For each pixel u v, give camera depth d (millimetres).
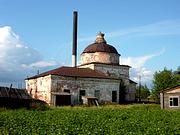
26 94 50844
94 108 49344
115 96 65750
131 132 19672
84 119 29297
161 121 27922
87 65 70250
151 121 27641
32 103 51500
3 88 49062
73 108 49094
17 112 37438
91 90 62750
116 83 65938
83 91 62031
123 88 70750
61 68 63719
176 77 74750
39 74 65062
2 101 46906
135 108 50906
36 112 37812
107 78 64750
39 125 23469
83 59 72938
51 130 20234
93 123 25391
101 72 68562
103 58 70562
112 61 71250
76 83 61344
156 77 75438
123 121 27656
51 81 58875
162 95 53500
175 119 30031
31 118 29438
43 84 61250
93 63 68438
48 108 47969
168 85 73562
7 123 24906
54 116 32344
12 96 48094
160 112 39938
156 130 20641
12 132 19703
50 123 24750
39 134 18875
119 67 71375
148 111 41719
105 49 71062
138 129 21719
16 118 29219
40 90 61969
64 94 59375
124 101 70375
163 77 74312
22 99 48906
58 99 58938
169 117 32688
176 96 51781
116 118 31547
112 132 19734
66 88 60219
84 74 63469
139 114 36344
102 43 72562
